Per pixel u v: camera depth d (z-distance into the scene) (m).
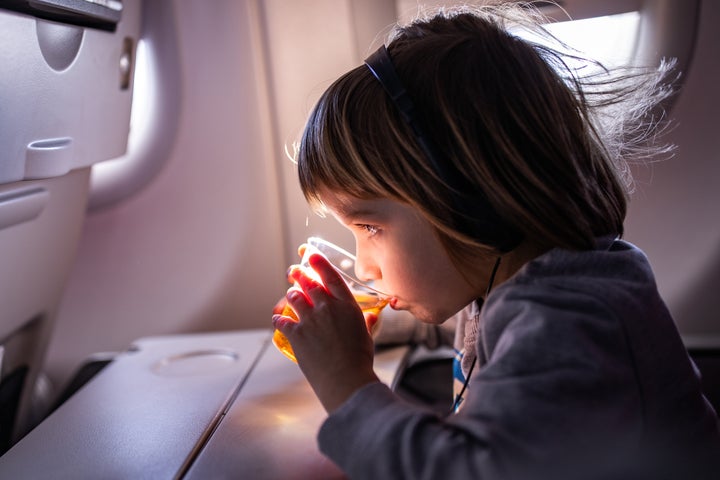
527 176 0.77
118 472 0.80
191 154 1.40
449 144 0.77
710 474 0.81
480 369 0.78
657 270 1.37
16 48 0.79
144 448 0.86
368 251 0.87
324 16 1.34
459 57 0.80
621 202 0.88
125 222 1.44
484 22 0.86
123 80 1.14
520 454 0.64
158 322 1.47
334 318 0.83
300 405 0.98
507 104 0.78
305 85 1.37
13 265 1.03
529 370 0.67
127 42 1.14
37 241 1.08
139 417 0.95
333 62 1.35
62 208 1.13
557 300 0.71
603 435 0.67
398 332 1.23
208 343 1.29
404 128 0.79
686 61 1.27
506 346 0.70
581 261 0.76
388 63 0.81
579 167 0.80
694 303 1.38
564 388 0.66
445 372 1.29
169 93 1.37
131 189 1.42
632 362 0.72
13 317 1.12
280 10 1.35
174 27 1.33
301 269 0.91
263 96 1.38
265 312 1.47
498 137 0.77
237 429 0.90
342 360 0.79
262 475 0.78
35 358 1.29
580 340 0.68
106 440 0.88
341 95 0.84
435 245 0.82
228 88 1.37
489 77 0.79
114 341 1.49
